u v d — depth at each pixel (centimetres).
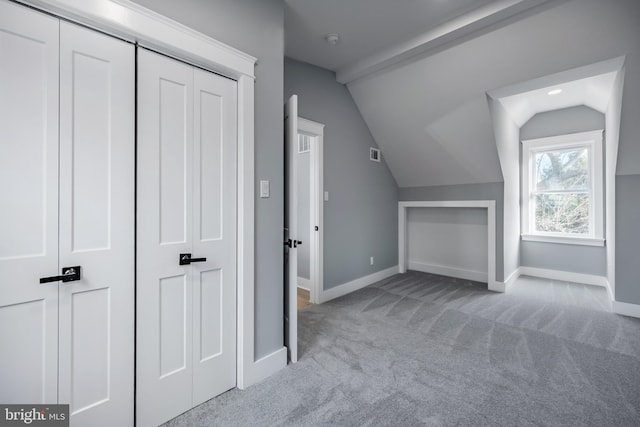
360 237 414
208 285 172
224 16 174
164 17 146
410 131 398
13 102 113
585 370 203
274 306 204
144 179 147
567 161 444
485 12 237
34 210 118
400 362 214
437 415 160
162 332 154
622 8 212
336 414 160
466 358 220
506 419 157
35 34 117
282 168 210
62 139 124
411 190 484
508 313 312
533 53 261
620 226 308
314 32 271
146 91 147
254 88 190
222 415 160
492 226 399
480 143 365
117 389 140
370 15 247
